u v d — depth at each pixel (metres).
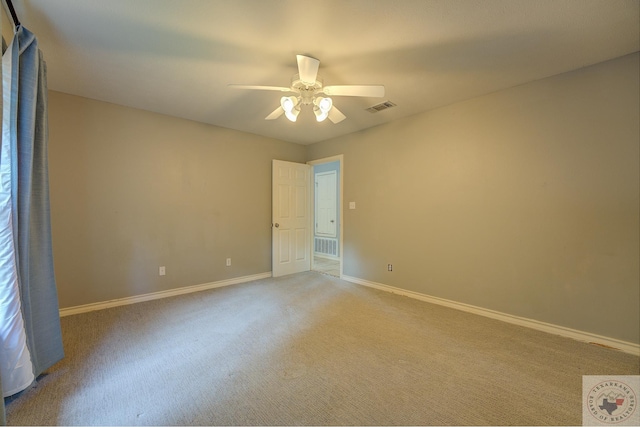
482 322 2.77
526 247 2.66
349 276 4.36
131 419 1.47
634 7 1.64
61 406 1.55
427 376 1.87
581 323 2.37
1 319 1.49
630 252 2.16
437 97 2.98
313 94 2.28
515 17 1.74
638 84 2.12
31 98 1.68
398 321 2.79
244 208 4.26
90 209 3.00
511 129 2.74
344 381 1.81
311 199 5.14
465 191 3.06
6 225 1.48
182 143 3.63
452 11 1.68
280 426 1.43
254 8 1.66
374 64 2.30
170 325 2.66
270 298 3.49
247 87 2.15
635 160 2.14
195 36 1.94
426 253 3.41
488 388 1.75
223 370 1.92
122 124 3.19
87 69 2.39
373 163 4.00
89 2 1.60
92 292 3.02
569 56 2.19
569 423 1.46
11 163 1.52
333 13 1.70
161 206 3.47
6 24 1.63
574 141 2.39
